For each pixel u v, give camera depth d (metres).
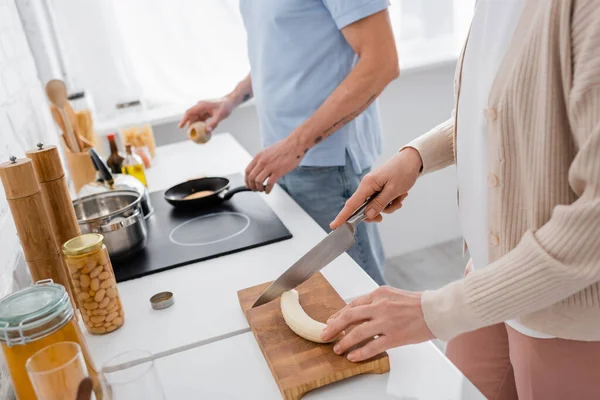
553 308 0.80
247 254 1.21
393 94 2.75
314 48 1.46
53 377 0.64
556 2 0.67
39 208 0.91
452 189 3.04
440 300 0.75
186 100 2.52
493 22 0.79
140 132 2.03
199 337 0.94
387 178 1.04
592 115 0.64
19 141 1.35
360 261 1.61
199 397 0.80
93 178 1.66
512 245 0.85
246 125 2.62
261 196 1.55
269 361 0.82
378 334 0.78
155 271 1.17
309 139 1.39
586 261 0.65
